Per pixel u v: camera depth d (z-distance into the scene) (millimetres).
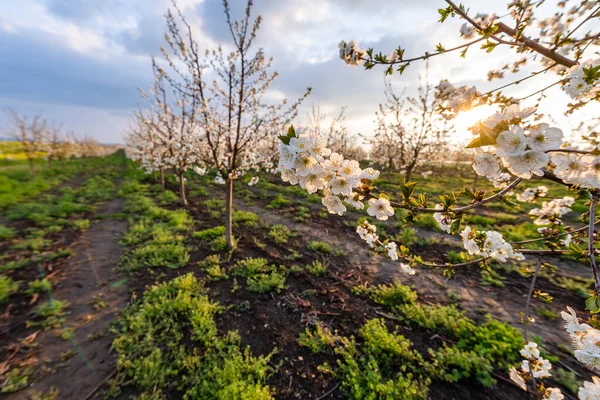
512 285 4660
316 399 2561
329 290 4363
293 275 4828
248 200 10883
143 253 5430
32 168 17094
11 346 3057
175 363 2811
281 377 2770
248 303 3918
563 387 2637
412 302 3871
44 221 7383
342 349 3033
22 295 4016
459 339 3246
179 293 3918
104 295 4121
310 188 1452
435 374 2729
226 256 5504
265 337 3293
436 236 7047
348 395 2561
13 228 6840
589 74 1119
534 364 2035
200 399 2443
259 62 4898
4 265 4844
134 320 3447
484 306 4055
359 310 3846
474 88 1543
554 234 1909
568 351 3094
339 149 17641
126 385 2637
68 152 25969
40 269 4855
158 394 2494
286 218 8531
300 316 3695
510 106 939
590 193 1098
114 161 30750
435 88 1629
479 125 959
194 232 6902
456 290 4508
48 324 3408
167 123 9336
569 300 4184
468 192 1349
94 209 9062
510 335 3119
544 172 1108
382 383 2629
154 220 7875
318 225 7855
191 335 3242
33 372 2750
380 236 6938
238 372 2645
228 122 5410
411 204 1427
